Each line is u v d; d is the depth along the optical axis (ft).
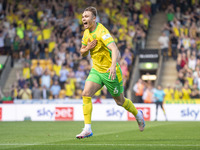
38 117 114.01
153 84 154.20
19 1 163.53
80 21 157.48
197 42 149.07
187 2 164.96
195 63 138.10
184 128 72.33
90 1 163.02
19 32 150.20
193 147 38.27
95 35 43.80
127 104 48.06
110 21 156.56
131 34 153.38
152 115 113.80
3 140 48.73
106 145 40.24
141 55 148.15
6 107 114.01
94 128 74.74
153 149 36.52
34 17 158.81
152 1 171.32
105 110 113.60
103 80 45.01
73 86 130.31
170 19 158.81
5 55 147.64
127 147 38.24
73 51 144.25
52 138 51.49
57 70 138.10
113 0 164.35
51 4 161.07
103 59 44.47
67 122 99.55
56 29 153.38
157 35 162.61
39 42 148.25
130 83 136.87
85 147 38.34
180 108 114.21
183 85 133.49
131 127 77.46
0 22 155.02
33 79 137.28
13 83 145.18
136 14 158.40
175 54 147.64
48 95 128.16
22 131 66.80
